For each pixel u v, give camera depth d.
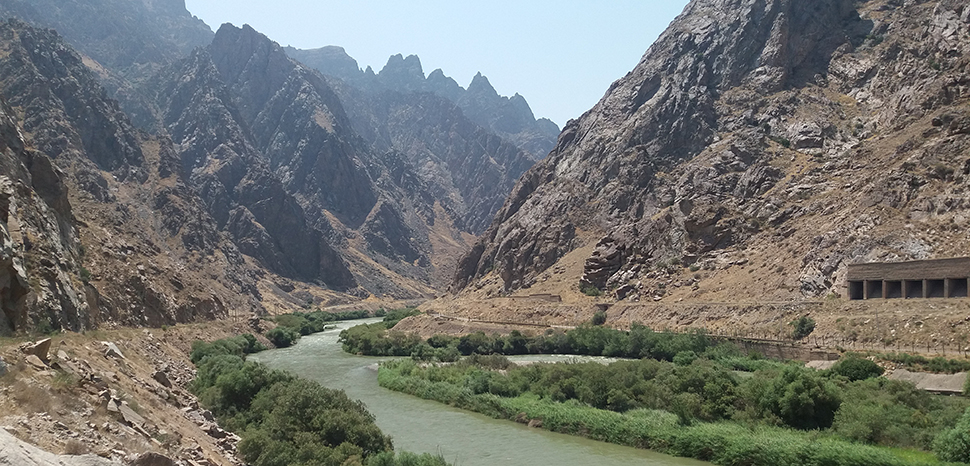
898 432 50.09
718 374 65.31
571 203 178.38
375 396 82.06
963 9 139.00
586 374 73.56
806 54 173.75
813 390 56.38
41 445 23.03
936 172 98.00
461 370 89.88
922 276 82.31
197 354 85.75
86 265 86.31
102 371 39.31
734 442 53.00
